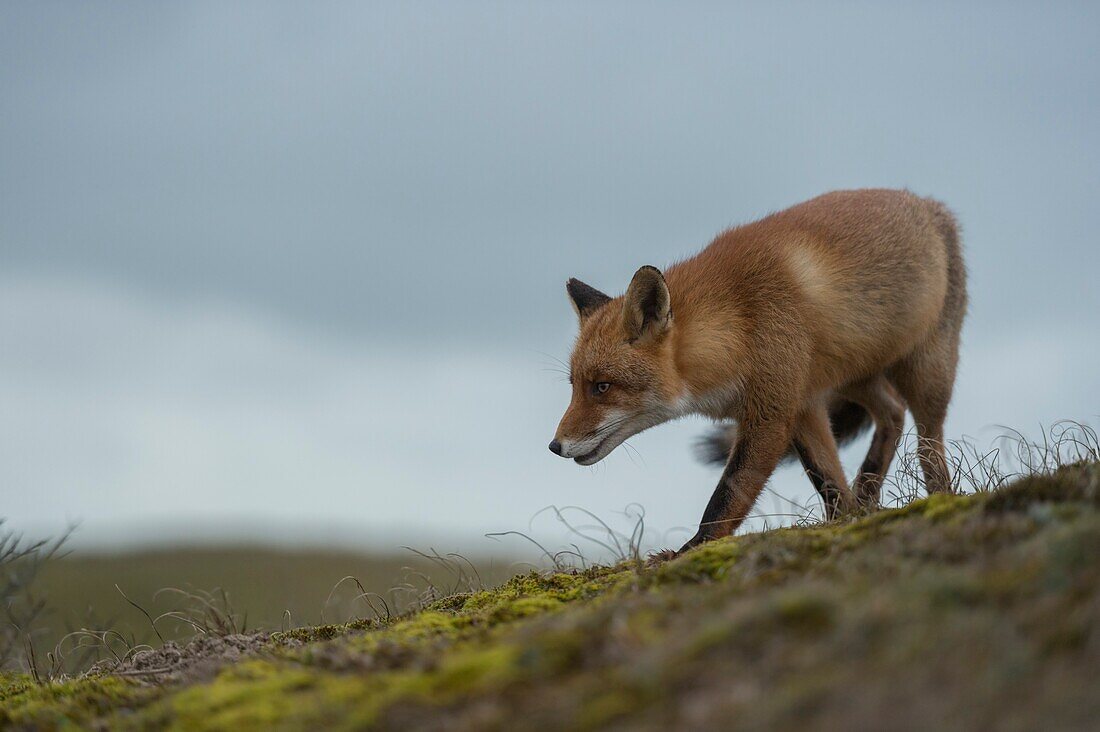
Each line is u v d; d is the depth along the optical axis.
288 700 7.24
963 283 17.89
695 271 15.22
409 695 6.58
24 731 8.52
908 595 6.29
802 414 15.62
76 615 23.75
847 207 16.12
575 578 11.53
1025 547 6.98
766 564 9.03
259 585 28.48
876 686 5.33
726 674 5.78
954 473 13.73
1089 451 11.17
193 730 7.15
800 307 14.62
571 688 6.10
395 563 32.97
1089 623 5.67
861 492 15.47
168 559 34.75
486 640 8.01
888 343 15.88
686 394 14.73
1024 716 4.95
